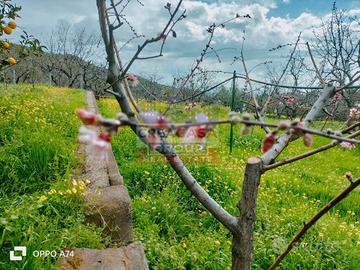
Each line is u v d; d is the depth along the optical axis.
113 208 4.39
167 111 1.76
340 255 4.67
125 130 10.33
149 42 1.81
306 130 1.34
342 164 10.82
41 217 3.73
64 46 41.03
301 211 6.04
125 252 3.72
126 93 1.93
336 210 6.81
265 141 1.33
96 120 1.12
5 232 3.19
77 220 3.90
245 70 2.62
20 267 2.89
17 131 6.08
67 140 6.52
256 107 2.35
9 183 4.66
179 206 5.75
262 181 7.64
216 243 4.62
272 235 4.99
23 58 6.28
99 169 5.60
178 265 4.18
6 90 11.08
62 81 41.03
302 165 10.05
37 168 5.03
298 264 4.44
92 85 35.69
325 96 2.06
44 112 8.73
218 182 6.88
